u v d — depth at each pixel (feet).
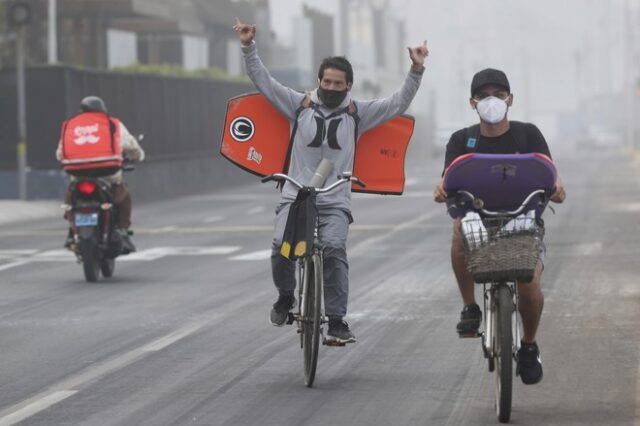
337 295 75.00
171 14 416.46
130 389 74.49
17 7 246.88
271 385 75.00
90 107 129.39
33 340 92.53
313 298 74.02
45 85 265.75
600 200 253.44
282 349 87.10
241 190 333.01
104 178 128.77
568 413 66.59
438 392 72.38
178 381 76.59
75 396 72.79
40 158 266.16
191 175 347.77
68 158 127.54
